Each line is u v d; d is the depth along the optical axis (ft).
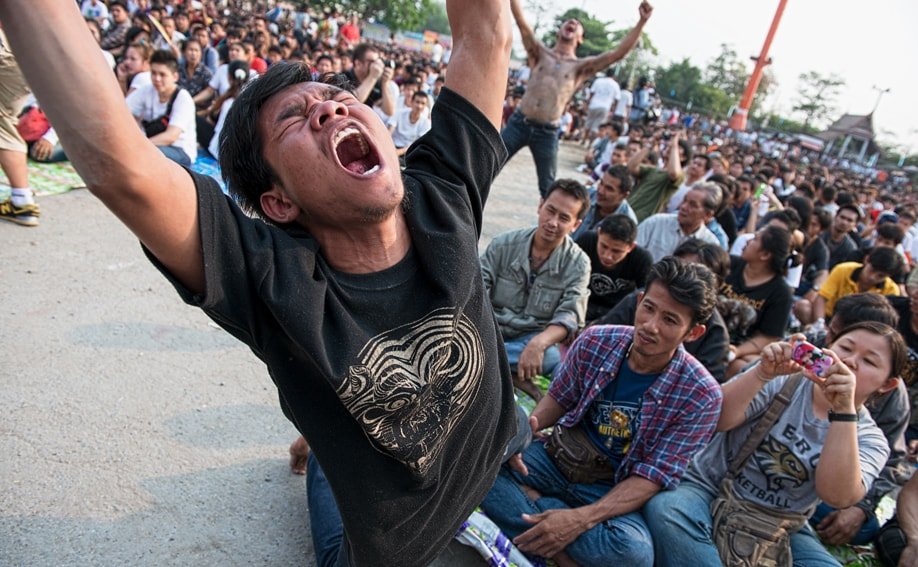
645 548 7.18
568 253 11.44
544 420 8.35
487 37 4.80
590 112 52.16
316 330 3.66
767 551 7.46
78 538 6.88
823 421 7.48
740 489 7.90
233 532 7.39
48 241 13.57
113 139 3.06
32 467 7.65
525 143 22.94
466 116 4.75
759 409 7.85
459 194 4.54
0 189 15.39
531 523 7.52
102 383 9.43
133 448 8.30
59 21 3.01
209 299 3.56
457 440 4.55
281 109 3.83
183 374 10.11
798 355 7.13
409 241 4.22
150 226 3.30
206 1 70.28
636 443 7.76
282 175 3.81
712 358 10.77
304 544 7.47
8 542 6.65
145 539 7.04
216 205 3.56
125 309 11.62
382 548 4.62
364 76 21.59
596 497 8.03
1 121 13.04
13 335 10.07
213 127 23.47
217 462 8.38
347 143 4.14
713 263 11.91
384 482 4.35
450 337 4.11
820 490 7.23
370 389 3.85
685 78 219.00
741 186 24.73
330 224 3.92
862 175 149.18
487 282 11.71
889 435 9.55
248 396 9.92
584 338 8.25
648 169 21.31
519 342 11.50
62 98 2.99
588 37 178.19
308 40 51.11
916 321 11.60
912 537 8.54
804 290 19.77
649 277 7.52
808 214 19.72
